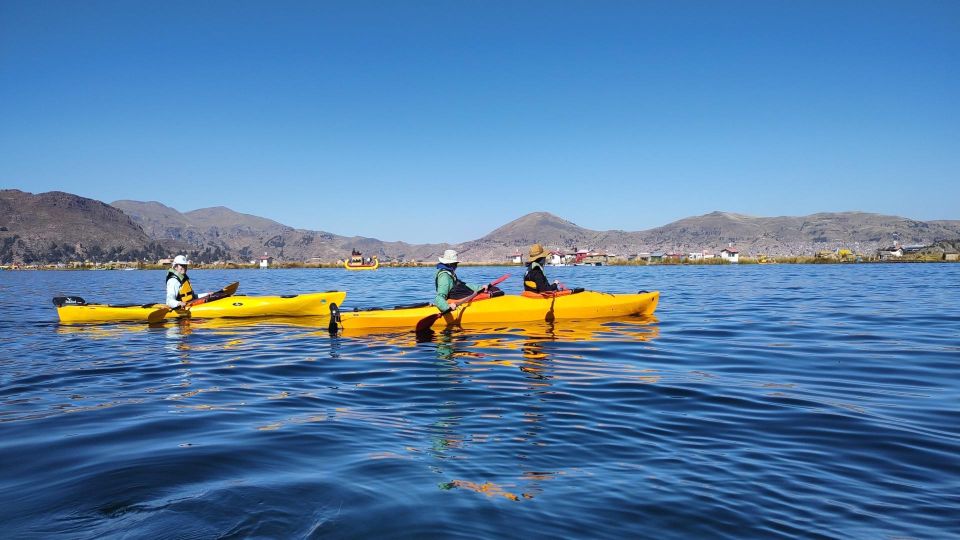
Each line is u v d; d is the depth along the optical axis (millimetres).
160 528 2809
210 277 52406
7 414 5082
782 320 11930
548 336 9570
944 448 3971
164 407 5316
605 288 24844
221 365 7527
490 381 6270
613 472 3553
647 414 4914
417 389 5957
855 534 2736
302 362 7676
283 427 4594
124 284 36469
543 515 2939
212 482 3396
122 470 3609
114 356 8336
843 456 3834
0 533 2775
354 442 4180
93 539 2705
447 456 3857
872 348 8367
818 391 5750
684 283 29438
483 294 11297
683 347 8492
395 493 3219
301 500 3125
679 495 3197
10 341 9938
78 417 4965
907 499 3133
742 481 3402
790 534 2740
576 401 5371
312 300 14062
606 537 2711
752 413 4934
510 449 4004
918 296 18484
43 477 3512
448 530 2771
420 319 10414
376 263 107688
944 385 5988
